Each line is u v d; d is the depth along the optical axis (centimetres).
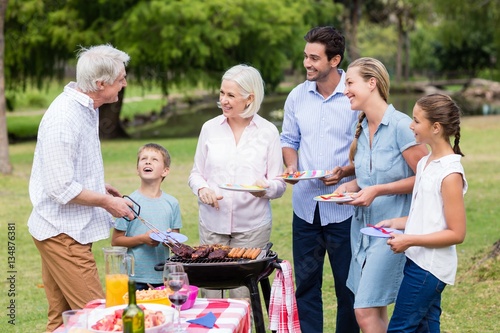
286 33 2384
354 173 493
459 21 2884
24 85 2547
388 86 450
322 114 505
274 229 966
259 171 491
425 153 436
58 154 416
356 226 463
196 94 3762
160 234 445
